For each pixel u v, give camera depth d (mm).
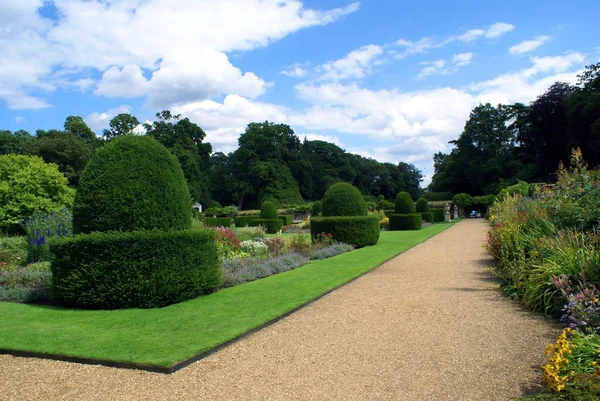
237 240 12828
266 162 58656
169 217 7137
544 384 3406
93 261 6543
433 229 26031
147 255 6586
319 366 4016
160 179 7160
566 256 5785
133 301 6547
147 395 3482
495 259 9930
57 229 12773
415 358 4141
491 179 54312
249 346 4676
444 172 59969
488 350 4297
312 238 15812
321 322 5582
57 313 6273
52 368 4141
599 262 5379
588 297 4738
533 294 5836
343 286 8070
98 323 5645
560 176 9477
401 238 19062
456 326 5191
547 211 8047
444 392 3365
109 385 3705
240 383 3670
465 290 7277
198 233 7270
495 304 6234
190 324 5477
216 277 7648
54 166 21391
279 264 10281
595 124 34375
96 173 7023
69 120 48938
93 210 6871
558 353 3199
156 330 5234
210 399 3373
